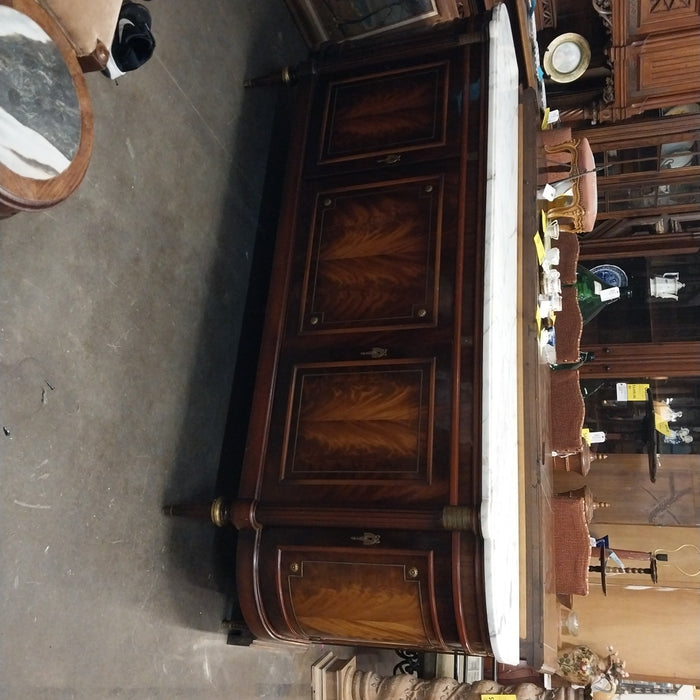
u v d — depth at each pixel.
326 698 2.47
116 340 1.58
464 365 1.61
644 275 3.57
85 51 1.25
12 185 1.04
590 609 3.16
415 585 1.50
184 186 1.86
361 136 2.02
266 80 2.17
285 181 2.06
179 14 1.87
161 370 1.73
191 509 1.67
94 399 1.50
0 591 1.26
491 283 1.66
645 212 3.44
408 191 1.87
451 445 1.54
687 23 2.84
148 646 1.62
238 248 2.10
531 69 2.65
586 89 3.26
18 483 1.31
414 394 1.63
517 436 1.94
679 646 3.03
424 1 2.39
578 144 2.48
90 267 1.51
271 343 1.83
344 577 1.57
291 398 1.75
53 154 1.12
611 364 3.39
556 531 2.39
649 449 3.19
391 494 1.55
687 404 3.31
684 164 3.33
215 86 2.03
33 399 1.35
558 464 2.79
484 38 1.97
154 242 1.73
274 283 1.90
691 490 3.20
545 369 2.31
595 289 2.77
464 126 1.88
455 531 1.48
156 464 1.69
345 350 1.75
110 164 1.59
